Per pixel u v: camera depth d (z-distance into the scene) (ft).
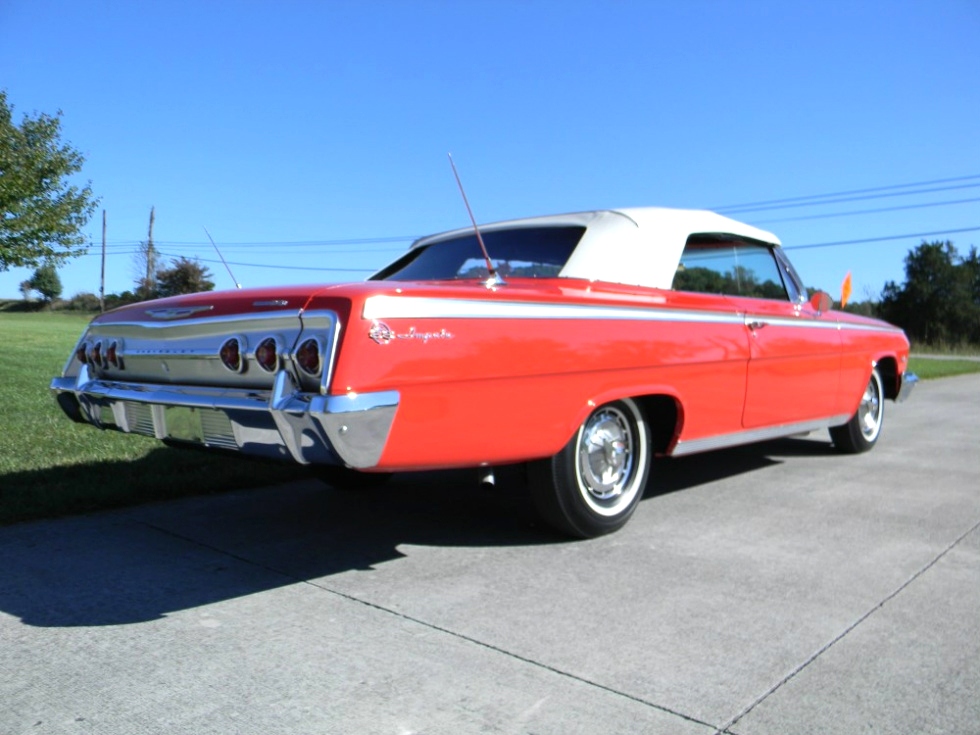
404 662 9.09
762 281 17.57
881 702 8.28
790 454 22.43
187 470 17.71
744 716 7.97
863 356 20.34
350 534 14.06
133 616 10.34
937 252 171.32
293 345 10.04
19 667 8.90
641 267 14.29
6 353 52.42
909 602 11.00
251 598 11.01
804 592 11.35
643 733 7.64
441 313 10.66
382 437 10.07
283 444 10.30
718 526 14.75
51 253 53.98
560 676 8.77
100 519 14.75
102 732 7.61
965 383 53.16
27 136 54.80
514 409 11.59
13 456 18.56
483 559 12.75
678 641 9.70
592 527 13.50
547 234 14.62
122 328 12.76
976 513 15.83
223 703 8.15
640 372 13.44
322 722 7.80
